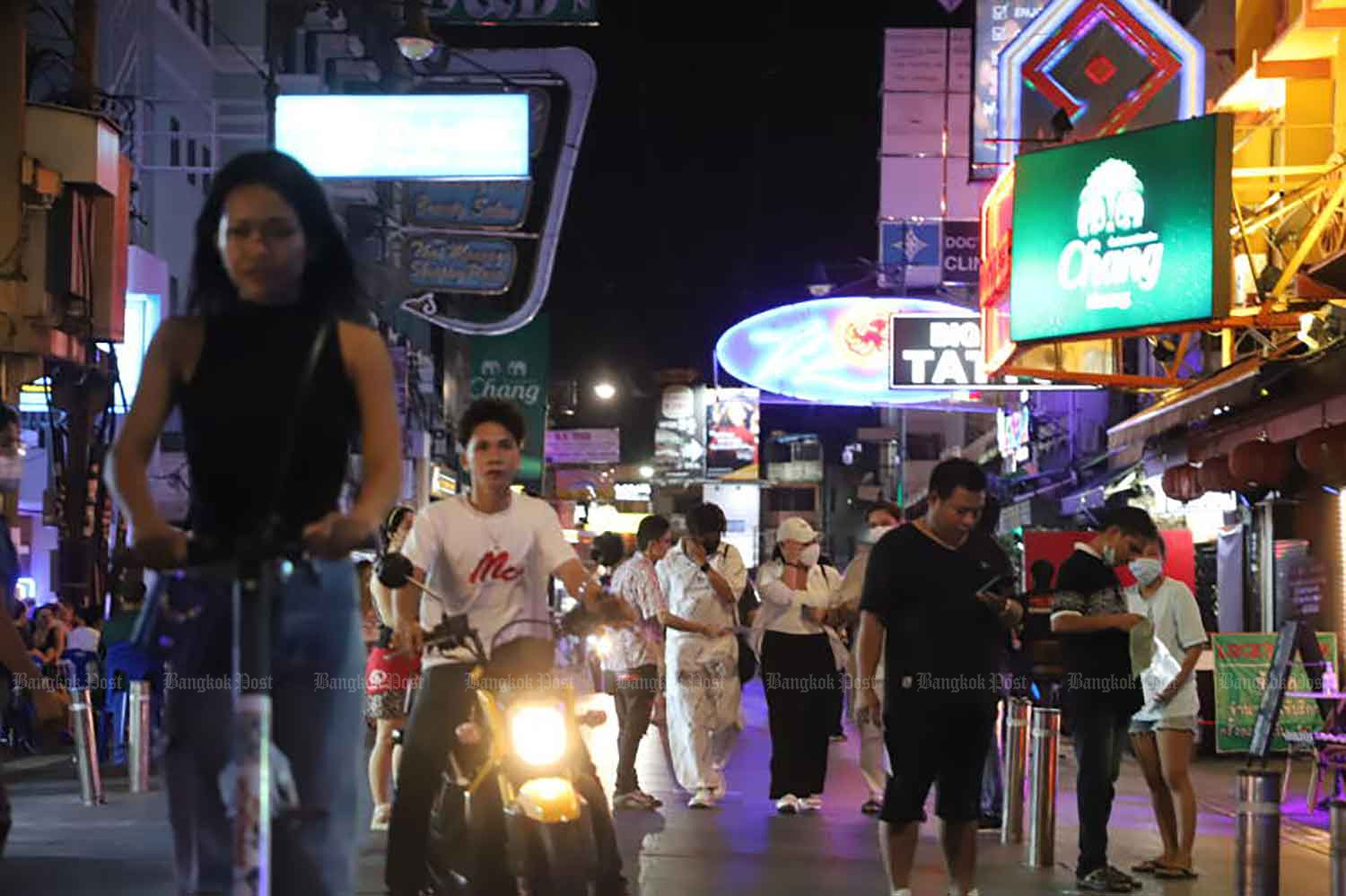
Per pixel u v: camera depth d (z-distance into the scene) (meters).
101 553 22.72
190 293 4.57
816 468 89.50
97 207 22.31
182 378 4.45
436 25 29.62
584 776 8.34
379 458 4.39
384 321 32.91
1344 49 19.33
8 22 21.20
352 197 33.09
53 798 15.95
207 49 41.00
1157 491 29.33
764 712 31.02
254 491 4.41
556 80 30.16
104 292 22.36
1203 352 26.53
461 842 8.52
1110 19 23.88
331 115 27.41
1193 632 12.05
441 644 7.97
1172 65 23.61
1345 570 21.83
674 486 71.81
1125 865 12.55
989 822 14.34
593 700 28.94
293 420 4.39
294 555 4.19
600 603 8.34
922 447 61.38
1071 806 16.33
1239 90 21.31
